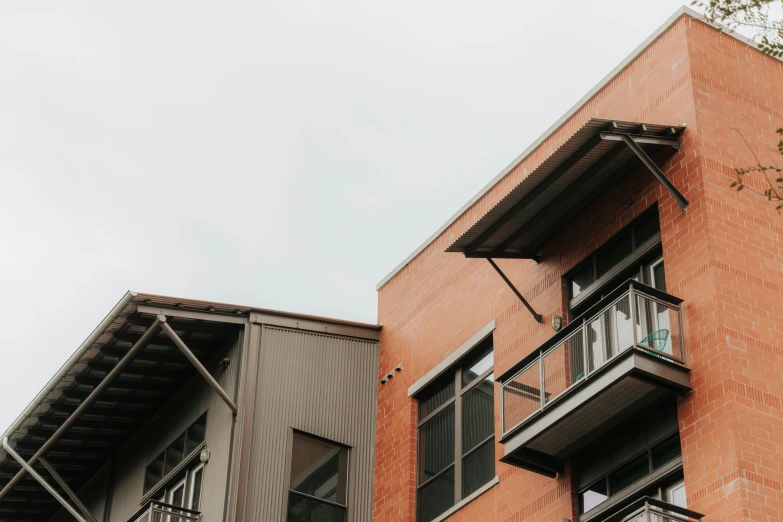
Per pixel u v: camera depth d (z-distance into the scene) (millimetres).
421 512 21906
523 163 22250
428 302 23703
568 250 20062
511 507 19500
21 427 24812
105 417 25172
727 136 18328
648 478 17031
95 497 26969
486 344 21781
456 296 22875
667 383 16562
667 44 19312
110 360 23016
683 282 17359
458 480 21250
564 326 19578
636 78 19781
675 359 16688
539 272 20625
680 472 16594
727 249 17234
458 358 22141
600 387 16891
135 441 25969
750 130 18672
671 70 19031
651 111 19188
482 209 23000
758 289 17172
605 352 17438
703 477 15859
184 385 24453
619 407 17359
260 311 23031
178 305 21797
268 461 21844
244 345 22641
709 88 18641
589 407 17328
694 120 18188
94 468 27328
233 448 21625
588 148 17859
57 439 24312
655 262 18312
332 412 23203
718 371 16250
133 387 24234
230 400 21891
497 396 20688
